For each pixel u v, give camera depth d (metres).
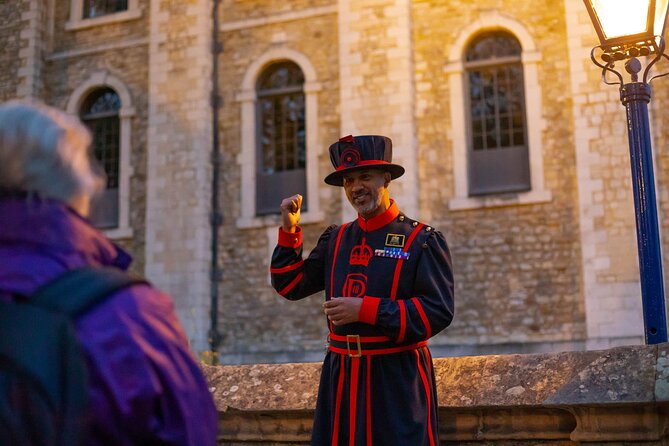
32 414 1.20
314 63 13.27
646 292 3.33
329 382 2.72
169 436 1.31
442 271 2.71
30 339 1.24
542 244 11.74
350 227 2.91
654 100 11.38
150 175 13.58
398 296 2.68
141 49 14.30
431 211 12.30
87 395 1.24
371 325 2.61
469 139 12.48
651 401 2.51
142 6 14.43
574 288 11.48
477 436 2.84
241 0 13.84
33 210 1.36
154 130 13.68
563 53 12.09
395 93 12.49
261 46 13.63
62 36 14.95
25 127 1.40
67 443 1.20
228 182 13.48
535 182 11.91
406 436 2.51
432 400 2.65
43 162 1.39
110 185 14.30
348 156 2.78
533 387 2.77
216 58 13.83
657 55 3.65
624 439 2.60
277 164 13.52
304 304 12.80
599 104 11.54
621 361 2.70
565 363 2.80
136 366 1.29
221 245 13.34
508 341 11.61
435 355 11.85
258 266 13.10
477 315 11.82
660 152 11.23
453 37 12.59
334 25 13.24
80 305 1.29
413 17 12.84
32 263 1.32
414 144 12.37
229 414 3.16
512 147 12.29
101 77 14.45
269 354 12.78
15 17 14.92
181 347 1.39
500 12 12.44
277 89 13.65
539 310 11.57
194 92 13.58
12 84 14.69
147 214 13.47
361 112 12.62
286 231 2.94
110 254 1.45
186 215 13.28
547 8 12.27
